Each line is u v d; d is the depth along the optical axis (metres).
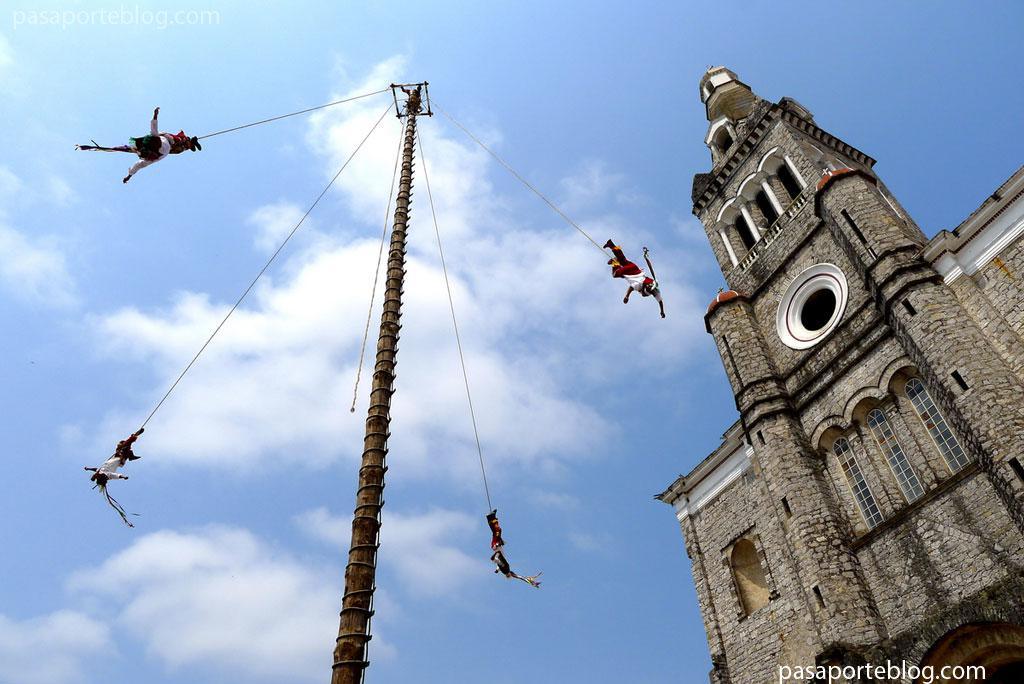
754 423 34.78
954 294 28.80
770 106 45.62
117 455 16.20
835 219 35.00
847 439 31.81
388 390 16.33
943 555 26.03
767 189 44.06
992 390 25.12
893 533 28.12
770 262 40.41
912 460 28.73
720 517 37.81
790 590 31.61
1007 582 23.28
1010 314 26.69
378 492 14.66
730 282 43.38
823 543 29.48
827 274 36.19
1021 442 23.67
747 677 32.28
